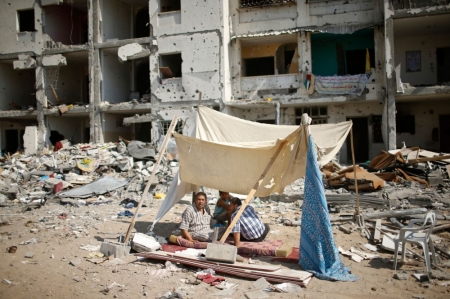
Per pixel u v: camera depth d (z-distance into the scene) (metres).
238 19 21.28
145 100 22.47
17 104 26.06
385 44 17.78
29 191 14.19
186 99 20.97
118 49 22.14
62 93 25.50
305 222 5.83
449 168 13.28
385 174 13.12
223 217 7.63
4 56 24.28
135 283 5.39
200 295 4.93
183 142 7.45
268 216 9.88
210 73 20.56
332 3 19.91
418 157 14.05
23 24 25.56
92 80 22.91
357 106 20.14
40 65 23.69
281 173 7.45
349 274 5.52
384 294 4.88
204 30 20.62
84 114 24.06
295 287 5.05
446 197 10.96
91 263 6.22
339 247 6.94
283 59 21.84
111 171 16.50
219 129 8.95
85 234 8.12
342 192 11.76
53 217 9.98
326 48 21.31
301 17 20.25
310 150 5.97
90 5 22.95
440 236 7.55
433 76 19.66
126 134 25.08
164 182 14.33
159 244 6.82
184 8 20.95
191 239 6.88
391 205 10.26
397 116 20.31
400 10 17.41
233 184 7.68
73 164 17.09
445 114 19.55
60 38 25.03
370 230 8.14
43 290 5.17
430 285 5.15
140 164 16.83
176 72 23.53
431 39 19.67
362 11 19.52
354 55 21.16
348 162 20.67
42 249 7.00
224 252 5.82
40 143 23.67
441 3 17.11
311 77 19.42
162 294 5.01
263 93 20.58
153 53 21.56
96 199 12.69
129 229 6.97
